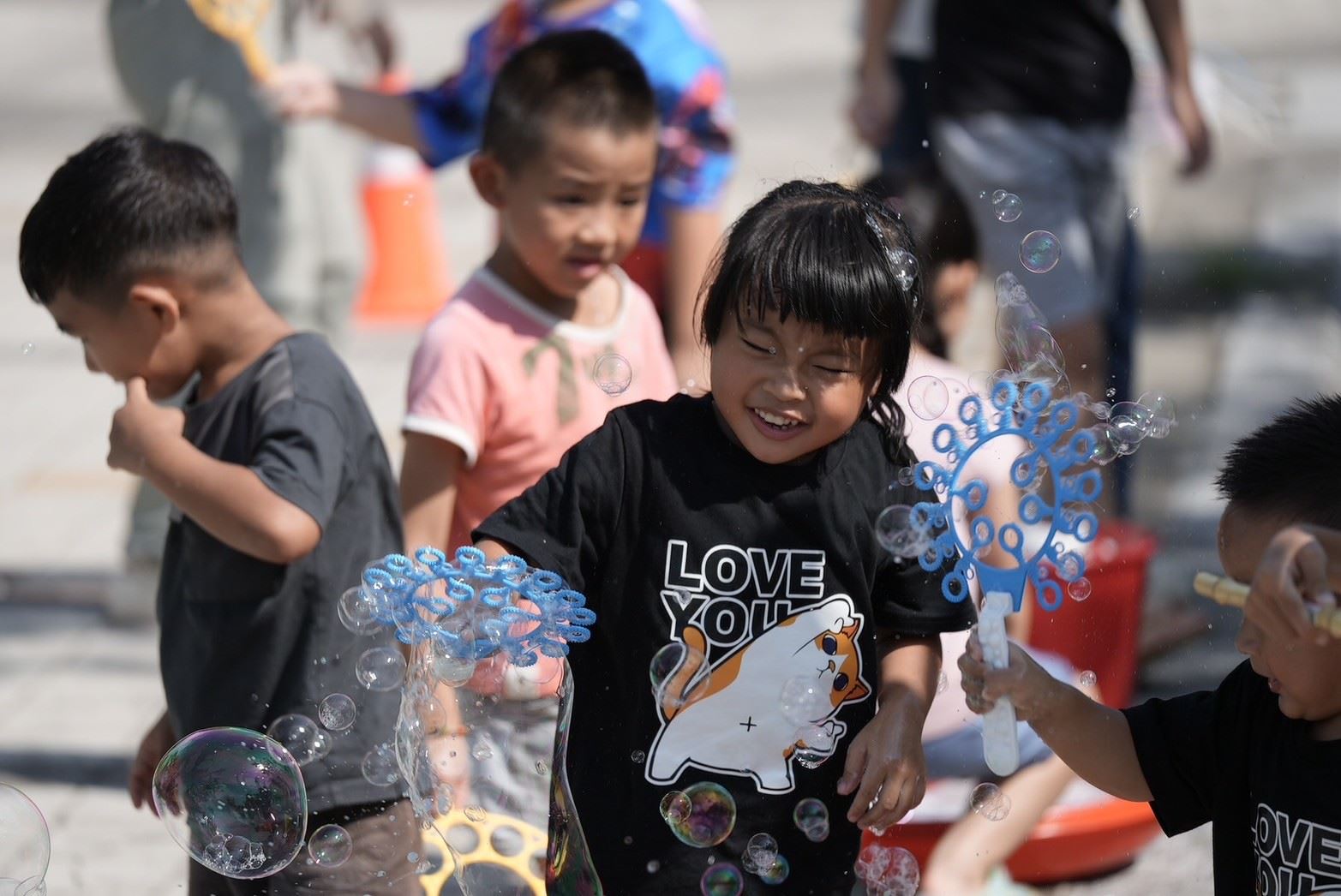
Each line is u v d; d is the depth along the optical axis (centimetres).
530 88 776
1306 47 2697
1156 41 1317
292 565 673
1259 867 532
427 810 611
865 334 540
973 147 1216
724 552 562
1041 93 1203
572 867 577
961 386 806
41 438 1662
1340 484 507
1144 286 1680
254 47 1120
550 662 656
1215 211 1755
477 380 781
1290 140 1986
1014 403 562
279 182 1280
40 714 1113
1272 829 525
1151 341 1584
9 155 2752
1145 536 1023
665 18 1045
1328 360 1535
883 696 576
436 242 2088
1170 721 562
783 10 3875
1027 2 1192
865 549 567
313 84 1114
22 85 3288
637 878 567
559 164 763
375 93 1129
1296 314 1628
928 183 1063
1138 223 1278
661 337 852
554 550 561
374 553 697
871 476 573
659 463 566
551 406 788
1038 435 557
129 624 1265
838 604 566
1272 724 532
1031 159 1202
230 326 691
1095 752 559
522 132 770
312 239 1322
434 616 545
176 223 666
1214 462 1348
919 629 583
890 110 1413
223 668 682
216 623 680
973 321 1416
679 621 563
